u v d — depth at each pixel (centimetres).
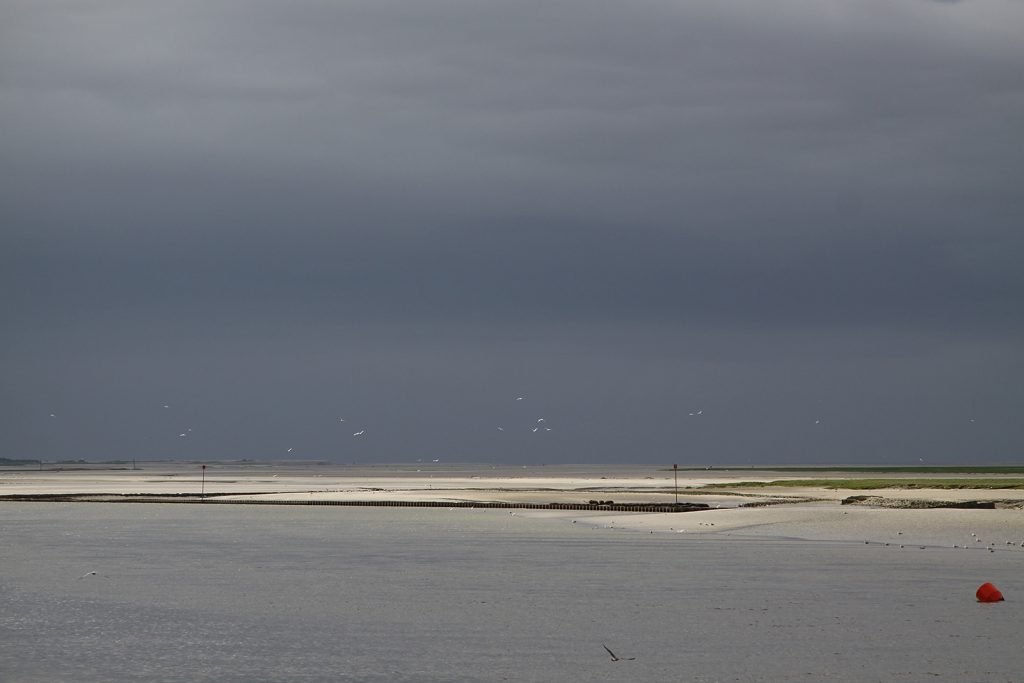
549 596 8006
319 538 13088
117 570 9738
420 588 8475
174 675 5534
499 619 7038
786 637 6362
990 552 10944
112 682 5397
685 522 15000
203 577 9212
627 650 6050
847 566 9688
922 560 10162
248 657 5941
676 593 8081
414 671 5600
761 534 13175
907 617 6981
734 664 5694
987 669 5541
